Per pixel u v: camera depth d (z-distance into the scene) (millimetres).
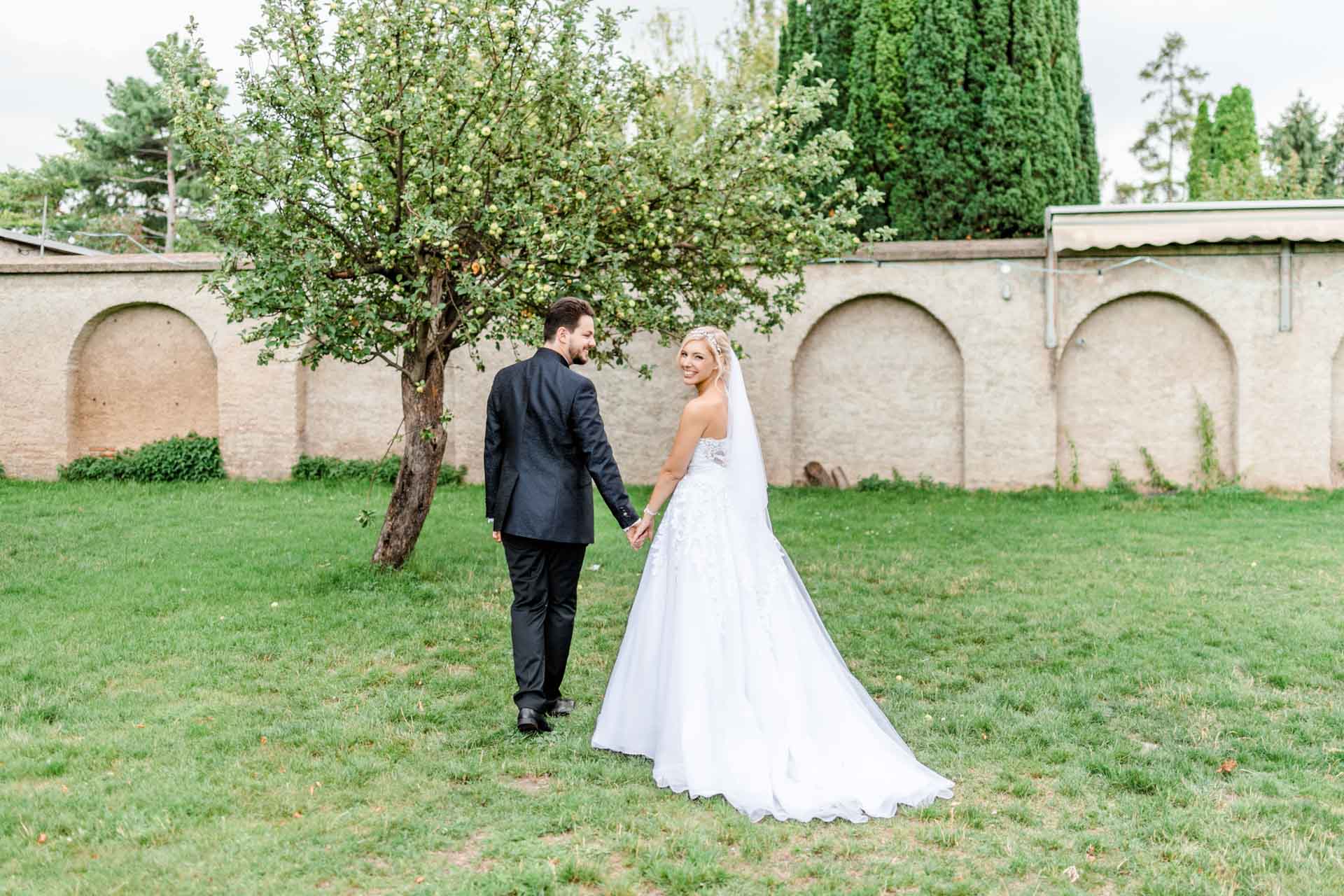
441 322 7023
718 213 6859
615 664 3939
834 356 13258
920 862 2904
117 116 30156
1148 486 12633
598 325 6824
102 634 5516
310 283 6207
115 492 12141
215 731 3977
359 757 3693
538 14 6246
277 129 6168
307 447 13820
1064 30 15242
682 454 3818
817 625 3857
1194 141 26141
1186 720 4195
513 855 2914
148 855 2854
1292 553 8047
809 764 3461
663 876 2785
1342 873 2799
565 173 6441
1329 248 12055
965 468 12812
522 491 4074
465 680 4754
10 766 3500
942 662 5168
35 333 13766
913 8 15219
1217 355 12516
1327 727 4090
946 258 12711
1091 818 3232
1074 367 12836
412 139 6363
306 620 5906
